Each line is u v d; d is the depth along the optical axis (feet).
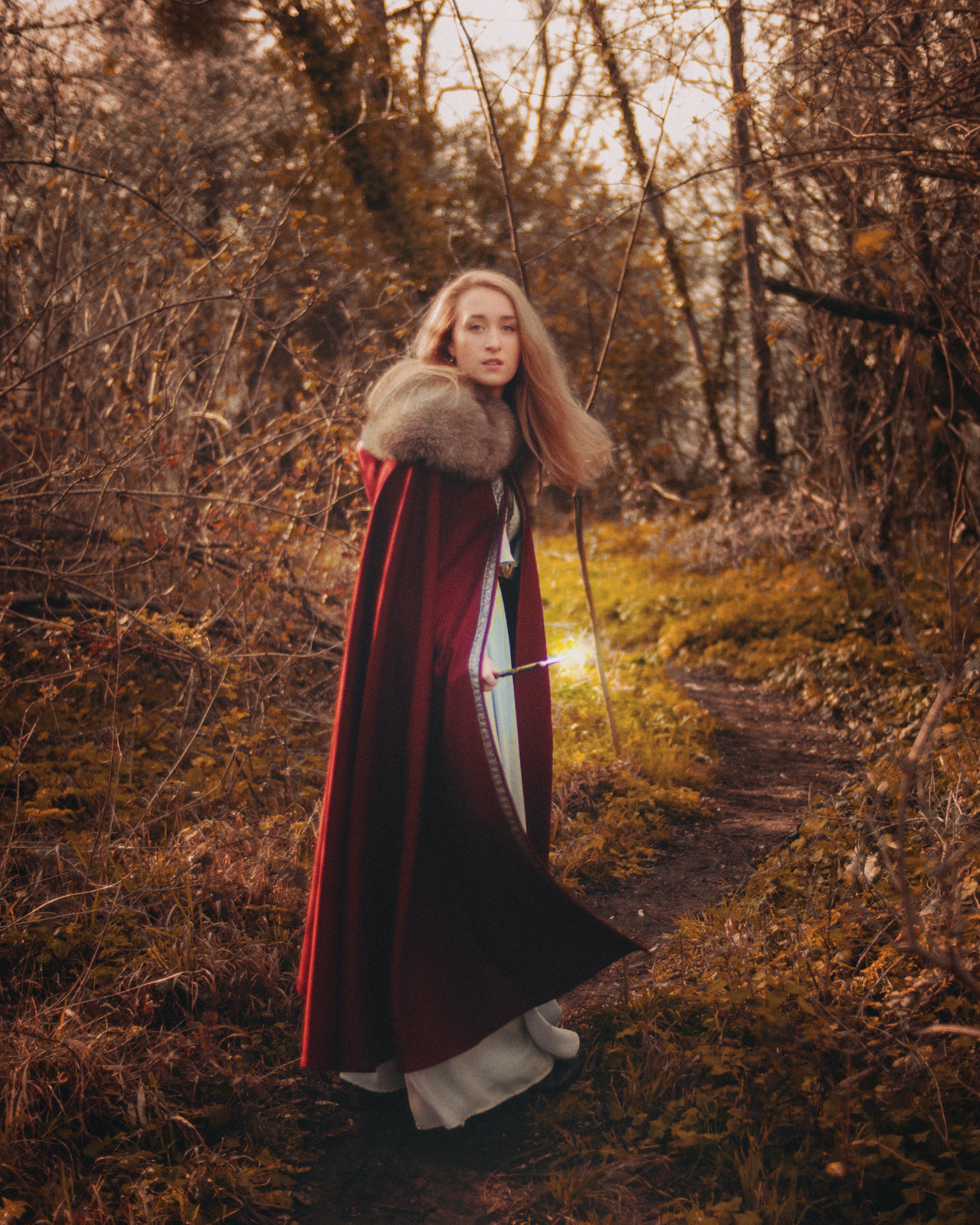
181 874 10.54
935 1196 6.37
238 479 17.07
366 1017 7.45
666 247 37.73
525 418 8.25
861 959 8.63
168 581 16.99
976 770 11.74
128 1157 6.93
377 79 31.89
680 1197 6.80
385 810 7.57
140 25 19.83
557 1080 8.10
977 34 14.94
